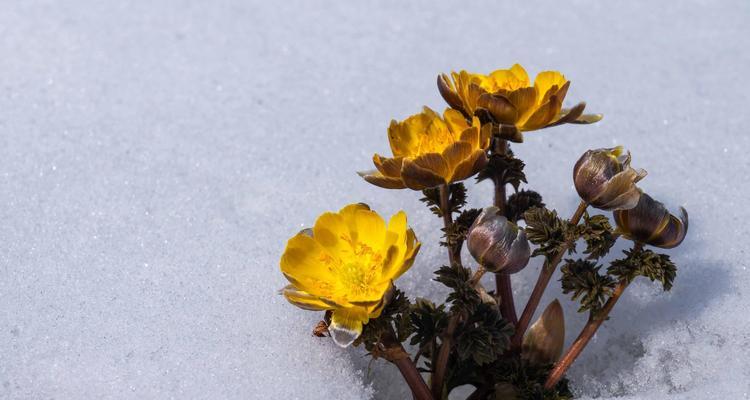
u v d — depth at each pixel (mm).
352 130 910
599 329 798
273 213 842
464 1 1058
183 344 771
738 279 798
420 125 750
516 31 998
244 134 904
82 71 950
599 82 945
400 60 972
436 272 731
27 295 792
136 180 863
